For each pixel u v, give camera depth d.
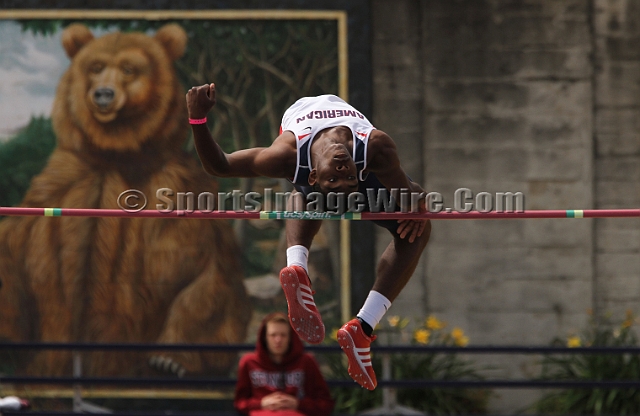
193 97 8.86
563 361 18.19
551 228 19.45
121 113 19.06
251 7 19.11
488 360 18.97
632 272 19.41
